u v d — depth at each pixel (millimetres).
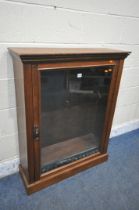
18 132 1377
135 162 1714
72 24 1277
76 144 1566
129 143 2004
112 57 1182
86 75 1247
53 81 1160
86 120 1543
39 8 1116
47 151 1461
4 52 1123
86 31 1364
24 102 1027
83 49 1278
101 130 1528
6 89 1225
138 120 2264
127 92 1936
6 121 1320
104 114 1438
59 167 1413
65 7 1197
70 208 1252
